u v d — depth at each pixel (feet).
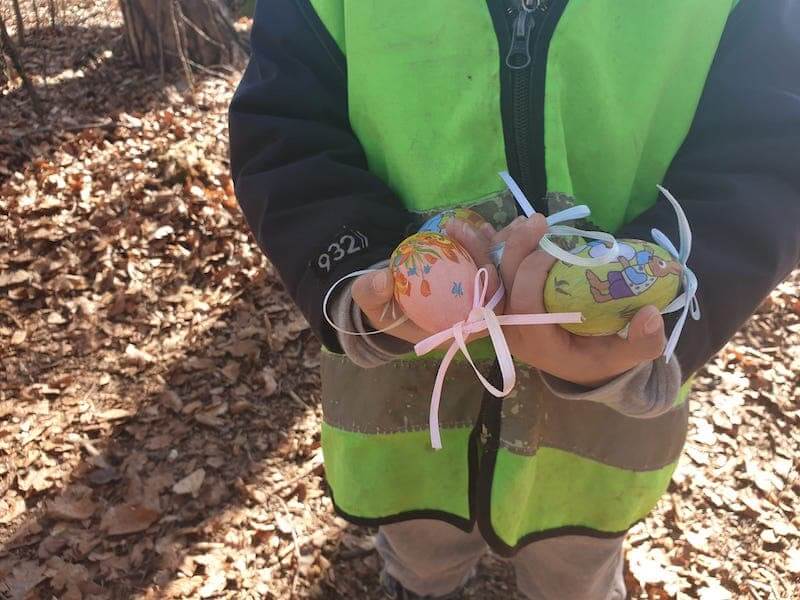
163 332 11.12
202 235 12.75
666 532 8.41
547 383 3.26
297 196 3.72
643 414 3.24
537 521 4.89
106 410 9.89
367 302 2.97
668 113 3.69
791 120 3.30
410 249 3.00
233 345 10.85
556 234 3.02
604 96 3.56
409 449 4.67
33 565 7.97
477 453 4.43
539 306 2.82
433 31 3.57
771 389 10.36
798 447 9.57
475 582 7.61
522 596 7.50
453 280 2.89
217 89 18.04
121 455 9.28
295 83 3.92
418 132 3.71
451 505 4.89
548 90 3.53
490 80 3.57
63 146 14.98
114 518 8.42
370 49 3.66
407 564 6.06
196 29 18.30
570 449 4.51
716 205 3.34
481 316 2.81
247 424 9.80
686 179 3.57
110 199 13.39
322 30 3.92
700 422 9.79
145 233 12.68
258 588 7.84
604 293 2.75
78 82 17.75
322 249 3.53
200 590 7.80
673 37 3.49
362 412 4.55
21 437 9.45
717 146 3.57
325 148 3.89
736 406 10.07
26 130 15.44
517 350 3.06
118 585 7.82
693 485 8.92
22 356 10.62
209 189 13.79
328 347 3.59
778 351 11.03
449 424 4.57
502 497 4.29
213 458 9.30
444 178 3.74
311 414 10.02
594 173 3.74
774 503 8.80
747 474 9.13
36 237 12.42
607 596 6.00
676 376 3.14
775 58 3.43
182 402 10.04
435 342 2.84
